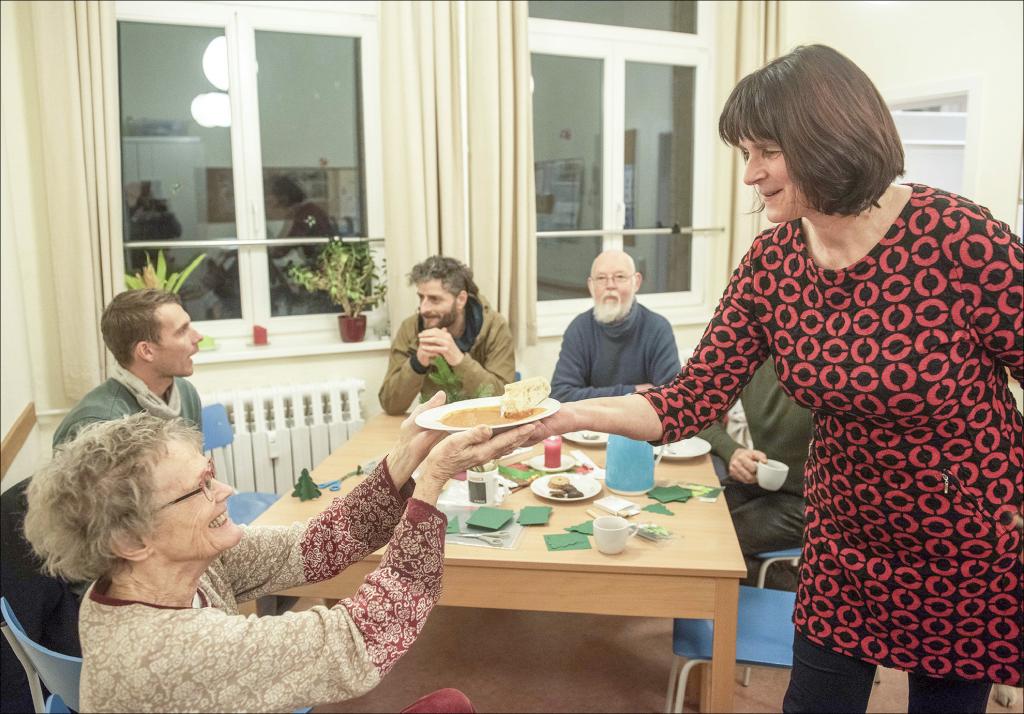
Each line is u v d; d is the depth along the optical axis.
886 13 3.68
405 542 1.02
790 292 1.29
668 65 4.17
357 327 3.56
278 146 3.54
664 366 2.80
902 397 1.18
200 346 3.42
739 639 1.81
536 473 2.20
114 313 2.07
